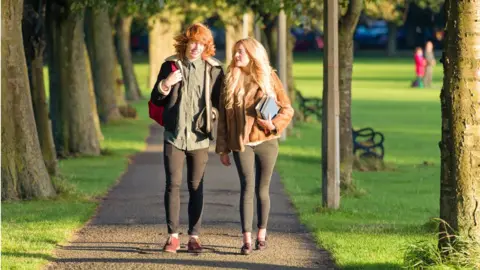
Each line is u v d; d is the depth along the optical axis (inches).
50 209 1042.1
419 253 677.9
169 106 740.7
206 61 745.6
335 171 1075.9
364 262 717.9
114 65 2650.1
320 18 2033.7
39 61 1334.9
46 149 1334.9
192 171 749.3
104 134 2257.6
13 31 1122.7
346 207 1163.3
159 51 3875.5
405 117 2938.0
